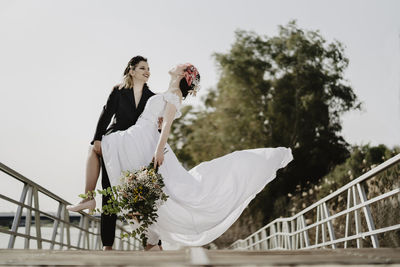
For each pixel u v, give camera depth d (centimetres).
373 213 886
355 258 148
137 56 444
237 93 2192
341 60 2019
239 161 423
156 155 395
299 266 137
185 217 401
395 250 194
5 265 151
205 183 413
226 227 418
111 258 161
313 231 1283
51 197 509
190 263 138
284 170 1931
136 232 387
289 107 2083
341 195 1166
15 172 388
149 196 377
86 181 414
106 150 410
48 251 234
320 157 1920
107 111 427
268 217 1894
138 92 438
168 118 409
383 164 374
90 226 826
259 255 178
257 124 2147
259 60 2195
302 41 2134
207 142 2208
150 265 138
